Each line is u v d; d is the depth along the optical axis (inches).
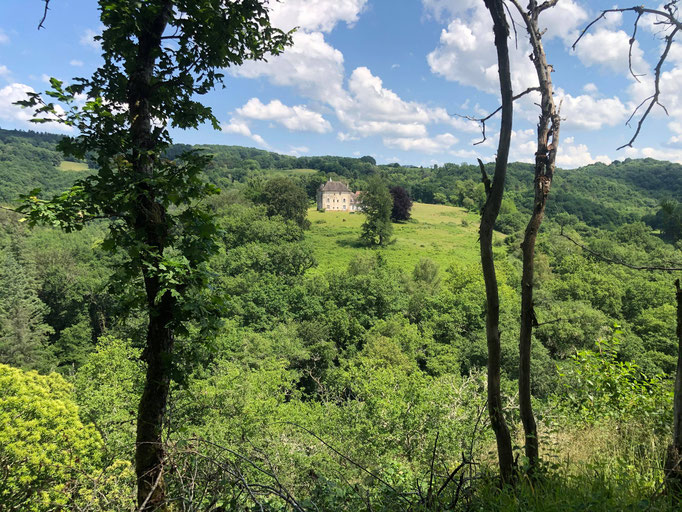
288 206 3452.3
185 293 167.6
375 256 2603.3
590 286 1877.5
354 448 502.6
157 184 166.2
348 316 1568.7
